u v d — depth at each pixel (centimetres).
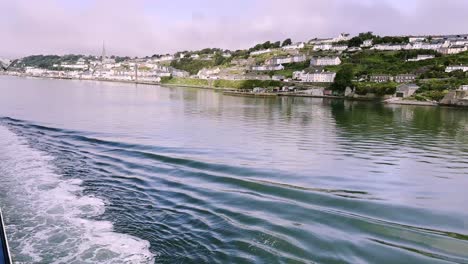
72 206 1647
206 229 1420
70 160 2498
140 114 6150
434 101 10175
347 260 1195
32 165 2334
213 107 8194
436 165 2733
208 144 3347
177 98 11375
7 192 1805
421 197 1920
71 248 1255
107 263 1162
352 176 2314
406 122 5859
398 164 2734
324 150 3228
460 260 1207
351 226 1470
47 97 9419
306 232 1395
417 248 1291
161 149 2981
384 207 1717
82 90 14288
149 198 1772
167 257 1212
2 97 8650
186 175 2175
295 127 4881
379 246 1298
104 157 2612
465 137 4297
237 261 1184
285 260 1189
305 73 16875
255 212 1592
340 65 17438
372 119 6197
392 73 14738
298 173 2322
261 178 2153
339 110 7944
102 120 5078
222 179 2103
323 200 1781
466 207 1767
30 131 3734
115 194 1827
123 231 1402
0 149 2772
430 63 15612
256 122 5412
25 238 1317
